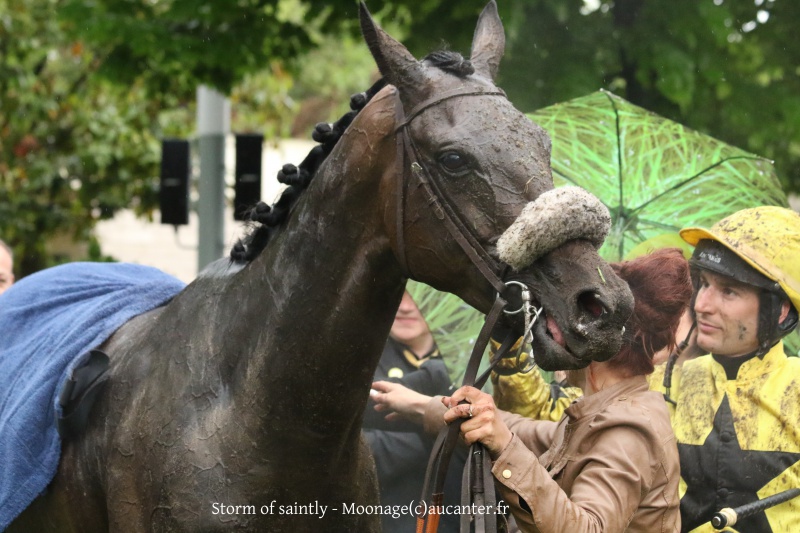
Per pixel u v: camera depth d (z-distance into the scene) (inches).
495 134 138.9
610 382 164.7
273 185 821.9
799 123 365.4
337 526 161.2
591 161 224.2
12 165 628.7
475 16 352.8
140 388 167.3
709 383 197.3
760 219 195.0
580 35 346.3
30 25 614.9
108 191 651.5
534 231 131.8
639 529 156.1
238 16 388.5
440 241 141.9
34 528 190.9
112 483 165.6
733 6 371.2
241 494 153.6
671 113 366.6
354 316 150.6
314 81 991.6
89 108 638.5
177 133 661.9
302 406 152.9
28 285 211.6
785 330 193.0
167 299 197.5
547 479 145.0
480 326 213.9
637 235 220.8
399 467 211.8
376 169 147.0
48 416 178.5
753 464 188.2
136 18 396.2
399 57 145.3
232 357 158.2
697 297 198.1
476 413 143.1
